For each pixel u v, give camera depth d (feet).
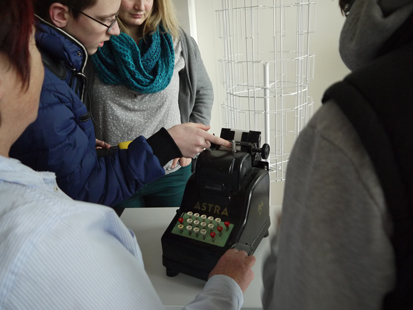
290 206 1.41
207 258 2.98
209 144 3.49
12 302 1.17
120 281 1.44
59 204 1.36
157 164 3.33
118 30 3.40
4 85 1.38
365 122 1.09
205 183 3.25
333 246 1.24
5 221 1.23
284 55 7.38
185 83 5.34
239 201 3.15
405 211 1.09
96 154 3.54
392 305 1.20
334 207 1.20
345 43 1.40
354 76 1.19
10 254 1.17
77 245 1.31
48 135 2.71
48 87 2.72
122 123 4.75
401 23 1.18
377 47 1.28
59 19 2.99
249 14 7.18
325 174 1.20
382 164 1.08
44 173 1.70
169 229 3.22
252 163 3.50
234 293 2.26
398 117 1.07
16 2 1.33
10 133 1.54
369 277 1.22
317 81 7.57
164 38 4.85
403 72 1.12
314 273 1.29
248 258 2.59
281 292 1.49
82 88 3.40
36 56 1.55
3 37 1.31
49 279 1.21
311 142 1.28
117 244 1.60
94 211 1.53
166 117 4.98
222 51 7.73
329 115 1.21
